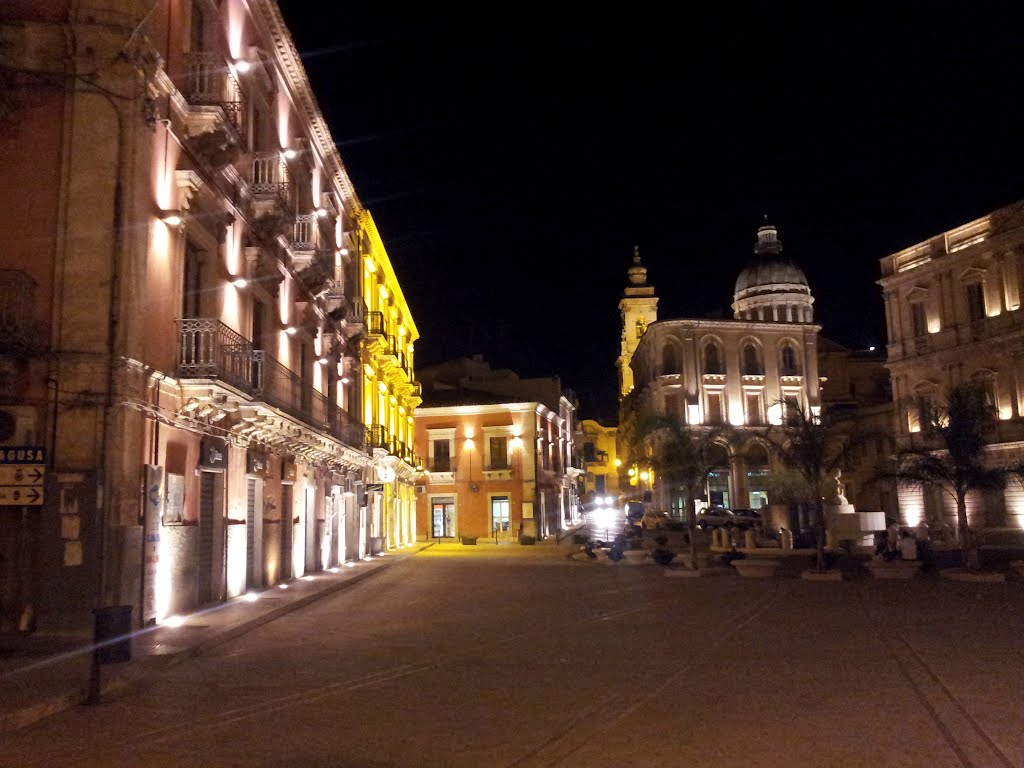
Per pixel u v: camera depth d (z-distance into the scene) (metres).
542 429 50.31
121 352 12.59
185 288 15.53
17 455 11.93
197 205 15.36
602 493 93.56
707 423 56.22
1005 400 36.47
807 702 7.92
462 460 48.09
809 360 59.09
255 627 13.94
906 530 24.27
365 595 19.25
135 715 7.84
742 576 23.20
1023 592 17.94
